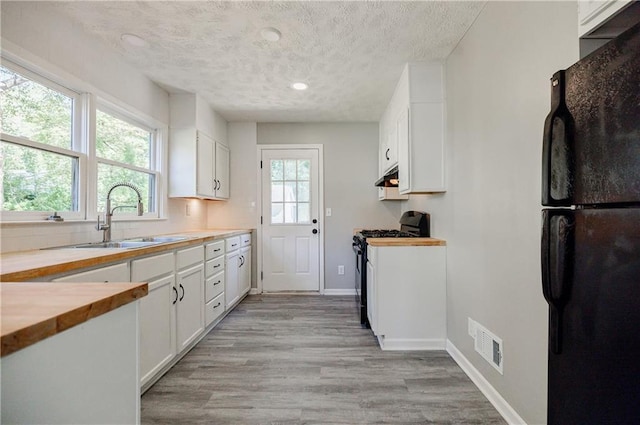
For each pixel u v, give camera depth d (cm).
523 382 147
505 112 162
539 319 136
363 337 271
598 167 79
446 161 248
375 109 372
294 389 189
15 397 55
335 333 280
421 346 247
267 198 426
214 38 218
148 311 186
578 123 86
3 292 75
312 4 182
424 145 252
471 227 203
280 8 185
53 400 60
